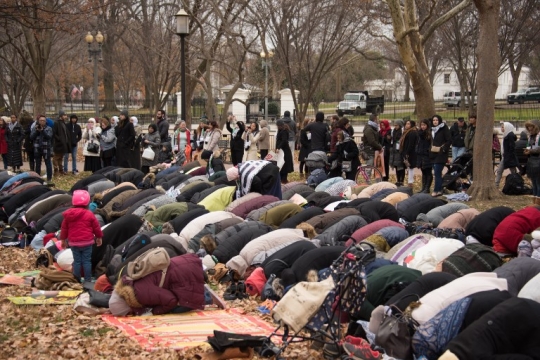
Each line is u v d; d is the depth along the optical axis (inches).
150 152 812.6
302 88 1391.5
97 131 868.0
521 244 372.2
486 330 230.7
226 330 306.8
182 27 792.3
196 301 346.3
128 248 394.3
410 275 305.6
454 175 689.6
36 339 291.4
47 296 374.6
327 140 804.0
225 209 508.1
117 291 338.3
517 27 1396.4
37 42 1226.0
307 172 837.2
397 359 262.7
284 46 1298.0
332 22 1359.5
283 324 262.8
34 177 649.0
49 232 500.7
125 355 271.0
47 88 2507.4
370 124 756.0
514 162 697.0
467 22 1616.6
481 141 649.0
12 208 573.6
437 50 1802.4
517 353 232.4
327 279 267.3
